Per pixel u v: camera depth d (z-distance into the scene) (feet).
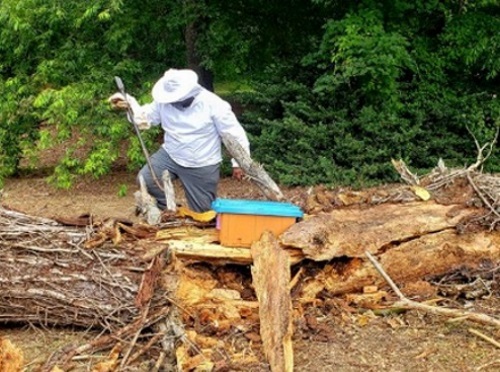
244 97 38.52
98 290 14.71
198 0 38.04
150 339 14.30
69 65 34.50
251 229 15.65
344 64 33.53
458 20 35.99
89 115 33.12
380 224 16.25
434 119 35.86
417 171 33.12
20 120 35.68
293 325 14.84
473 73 37.52
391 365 13.82
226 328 14.82
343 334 15.02
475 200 17.01
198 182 19.34
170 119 18.76
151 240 15.67
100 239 15.08
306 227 15.67
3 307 14.90
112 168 38.99
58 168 33.17
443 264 16.61
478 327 15.37
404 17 36.52
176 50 41.47
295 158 34.76
